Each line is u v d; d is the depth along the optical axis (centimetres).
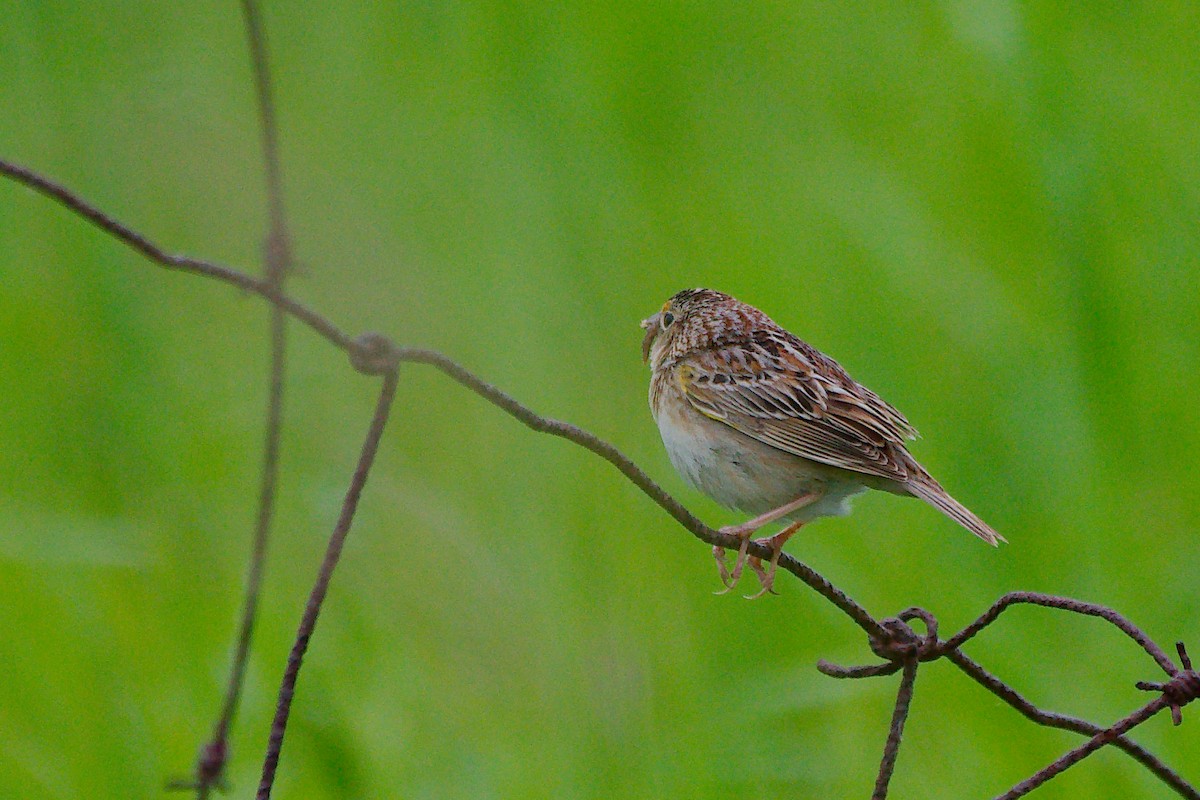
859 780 1016
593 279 1293
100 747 953
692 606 1118
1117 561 1088
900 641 724
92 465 1144
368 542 1147
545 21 1466
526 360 1243
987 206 1271
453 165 1466
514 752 1011
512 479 1182
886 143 1397
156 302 1328
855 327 1217
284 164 1477
